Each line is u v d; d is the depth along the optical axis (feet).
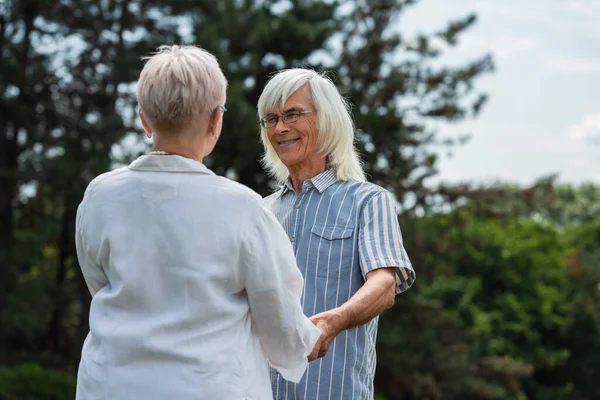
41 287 56.13
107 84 54.44
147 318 6.25
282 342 6.59
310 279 8.52
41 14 55.62
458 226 56.70
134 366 6.17
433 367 58.65
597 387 88.69
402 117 51.13
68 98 56.39
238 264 6.34
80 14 55.11
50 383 44.04
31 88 54.80
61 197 58.23
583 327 89.35
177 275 6.24
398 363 57.06
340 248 8.52
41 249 63.46
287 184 9.23
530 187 54.80
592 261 79.41
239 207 6.43
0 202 55.88
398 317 57.98
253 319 6.57
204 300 6.21
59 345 62.18
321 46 48.67
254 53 45.55
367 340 8.58
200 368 6.11
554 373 90.53
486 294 91.09
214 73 6.62
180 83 6.44
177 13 50.37
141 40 48.47
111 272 6.45
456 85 54.13
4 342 54.39
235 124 42.11
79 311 64.23
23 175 47.60
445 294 85.56
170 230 6.31
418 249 54.60
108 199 6.52
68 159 49.37
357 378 8.41
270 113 8.95
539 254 94.38
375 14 55.83
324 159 9.07
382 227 8.47
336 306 8.43
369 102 51.72
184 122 6.51
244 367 6.31
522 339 88.48
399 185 52.90
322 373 8.34
